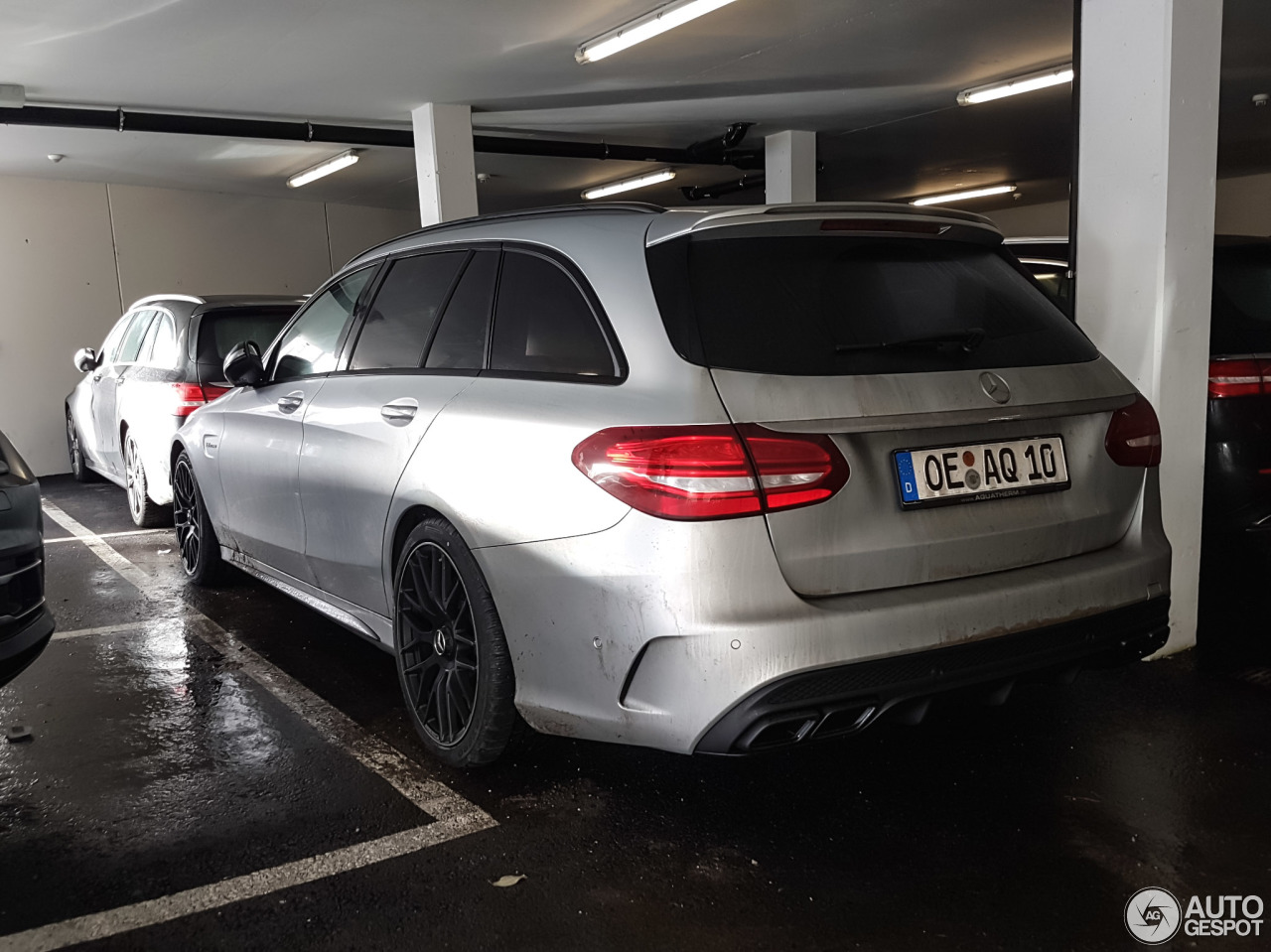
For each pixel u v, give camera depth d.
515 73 7.34
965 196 16.17
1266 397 3.47
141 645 3.99
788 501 2.04
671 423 2.05
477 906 2.10
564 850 2.32
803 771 2.70
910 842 2.32
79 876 2.25
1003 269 2.62
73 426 9.27
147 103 7.89
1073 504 2.41
